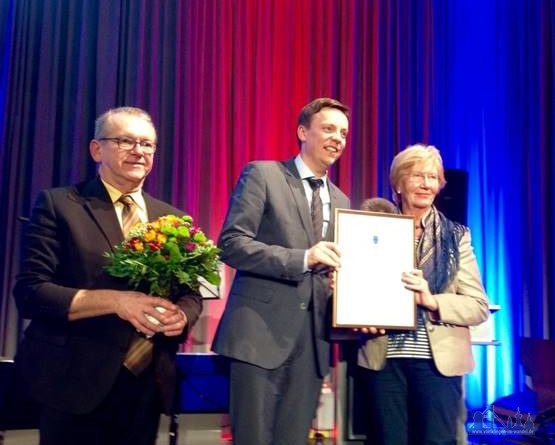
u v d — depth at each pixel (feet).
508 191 15.90
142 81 15.03
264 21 15.87
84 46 14.76
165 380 5.96
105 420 5.84
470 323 7.05
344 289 6.93
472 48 16.63
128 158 6.30
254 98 15.64
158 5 15.34
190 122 15.15
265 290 6.76
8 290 13.89
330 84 15.92
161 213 6.64
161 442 11.19
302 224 6.95
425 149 7.69
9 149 14.25
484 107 16.42
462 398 7.20
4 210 14.12
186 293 6.32
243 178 7.11
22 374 5.85
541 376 10.31
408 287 7.00
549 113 15.70
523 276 15.52
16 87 14.42
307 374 6.82
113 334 5.82
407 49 16.40
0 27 14.51
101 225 6.05
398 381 7.19
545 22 15.89
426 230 7.57
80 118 14.53
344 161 15.71
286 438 6.70
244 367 6.63
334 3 16.24
